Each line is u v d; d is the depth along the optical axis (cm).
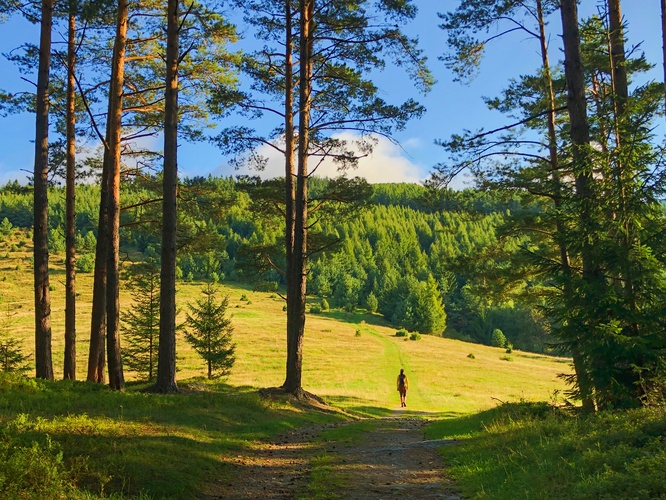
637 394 763
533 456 640
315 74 1666
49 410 905
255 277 1875
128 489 551
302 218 1684
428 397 3475
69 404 974
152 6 1534
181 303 8444
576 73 990
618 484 450
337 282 12075
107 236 1308
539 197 1573
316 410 1609
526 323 8738
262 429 1072
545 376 5088
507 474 622
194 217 1831
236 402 1302
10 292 8856
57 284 9938
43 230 1362
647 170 843
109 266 1294
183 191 1744
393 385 3953
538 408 1060
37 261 1349
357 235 15588
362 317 10300
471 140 1133
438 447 941
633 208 821
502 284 1664
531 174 1465
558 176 1311
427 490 630
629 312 781
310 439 1032
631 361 764
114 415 906
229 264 12756
